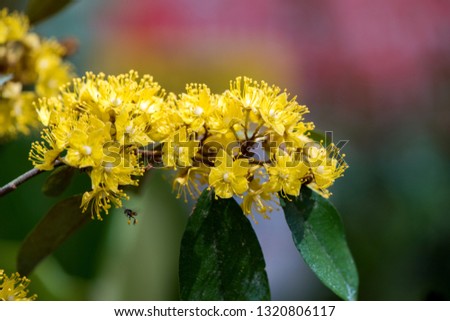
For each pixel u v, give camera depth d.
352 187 1.05
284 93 0.55
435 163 1.09
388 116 1.22
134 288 0.79
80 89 0.56
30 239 0.59
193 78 1.22
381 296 0.93
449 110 1.21
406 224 1.00
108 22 1.17
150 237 0.80
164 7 1.22
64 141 0.53
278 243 1.07
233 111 0.54
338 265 0.56
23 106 0.70
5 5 0.82
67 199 0.57
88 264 0.80
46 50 0.71
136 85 0.55
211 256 0.54
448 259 0.94
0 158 0.78
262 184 0.54
